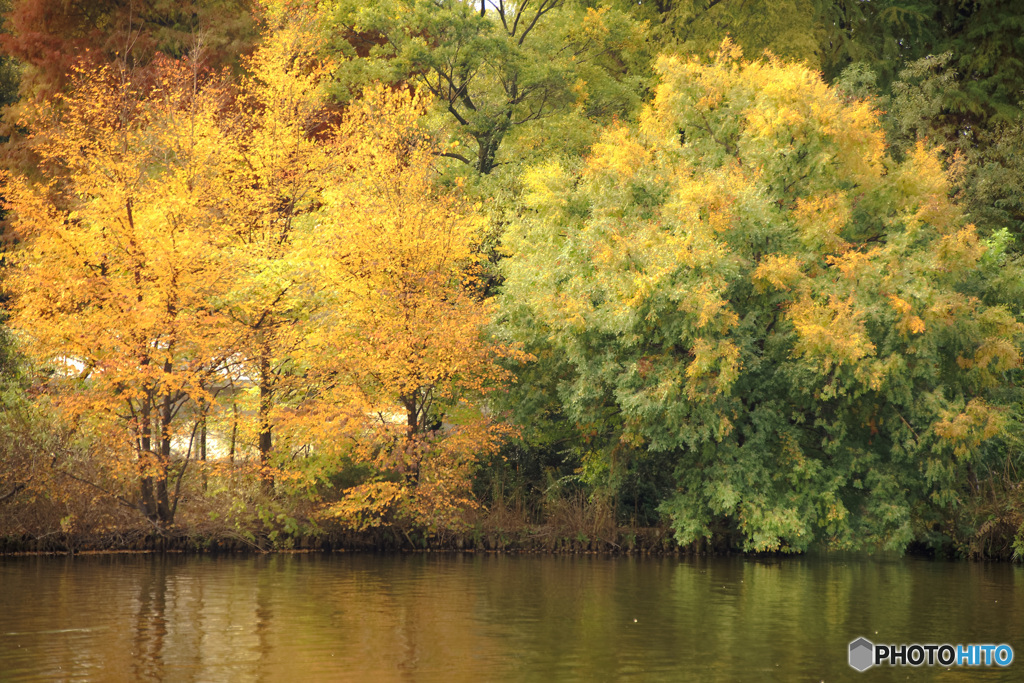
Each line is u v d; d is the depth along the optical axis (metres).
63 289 24.80
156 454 25.97
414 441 27.55
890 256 25.41
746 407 26.98
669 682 12.27
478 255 28.88
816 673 12.88
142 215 25.38
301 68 33.03
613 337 27.44
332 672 12.62
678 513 27.52
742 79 28.45
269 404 26.97
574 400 27.14
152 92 30.64
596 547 28.42
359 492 26.70
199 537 26.38
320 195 30.12
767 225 26.06
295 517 27.20
